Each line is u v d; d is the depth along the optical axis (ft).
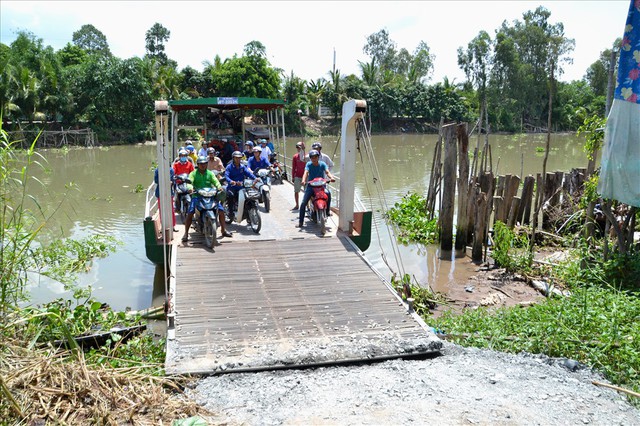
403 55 252.01
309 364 18.79
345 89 180.04
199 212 30.83
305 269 27.25
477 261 37.55
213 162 39.22
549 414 15.39
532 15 201.77
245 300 23.77
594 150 37.96
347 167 32.94
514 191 42.65
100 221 50.57
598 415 15.47
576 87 224.33
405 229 45.98
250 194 33.50
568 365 19.15
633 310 23.17
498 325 23.41
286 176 53.26
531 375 17.98
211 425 14.74
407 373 18.06
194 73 154.51
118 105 137.59
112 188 68.95
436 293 31.35
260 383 17.38
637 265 28.94
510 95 193.57
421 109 186.19
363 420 14.94
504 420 14.97
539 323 22.36
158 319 27.50
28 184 70.64
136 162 99.25
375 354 19.35
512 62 189.78
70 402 14.67
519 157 106.22
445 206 38.88
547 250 39.14
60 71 131.85
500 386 17.06
